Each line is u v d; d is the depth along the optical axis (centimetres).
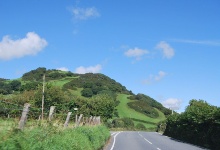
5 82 9200
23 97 4684
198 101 5947
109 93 13262
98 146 2056
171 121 5775
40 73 13225
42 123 1228
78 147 1380
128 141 3475
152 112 13650
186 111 4691
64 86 12181
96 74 16200
